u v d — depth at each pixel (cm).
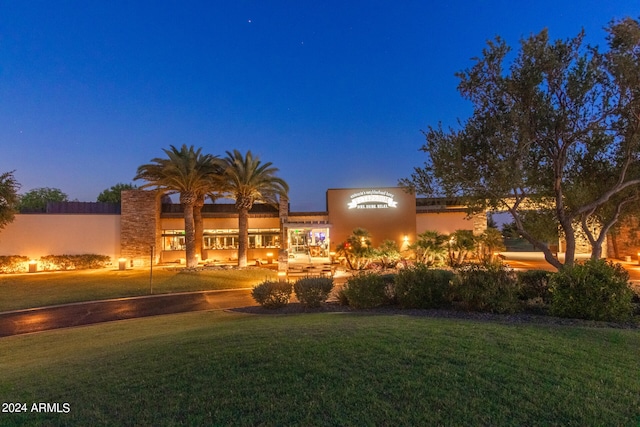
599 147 1160
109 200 5003
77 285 2211
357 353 553
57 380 549
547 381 459
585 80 1020
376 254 2722
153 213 3159
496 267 1042
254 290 1364
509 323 822
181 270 2695
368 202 3306
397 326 738
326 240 3284
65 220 3056
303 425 372
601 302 864
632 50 975
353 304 1202
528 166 1185
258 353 570
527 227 1338
